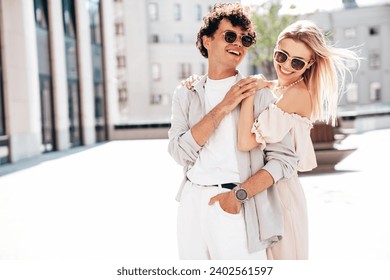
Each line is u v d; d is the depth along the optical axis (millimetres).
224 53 2191
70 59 21328
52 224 6113
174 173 10766
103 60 25062
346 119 22266
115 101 25922
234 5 2197
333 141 9930
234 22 2168
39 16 18312
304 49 2328
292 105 2246
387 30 44500
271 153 2160
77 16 21906
